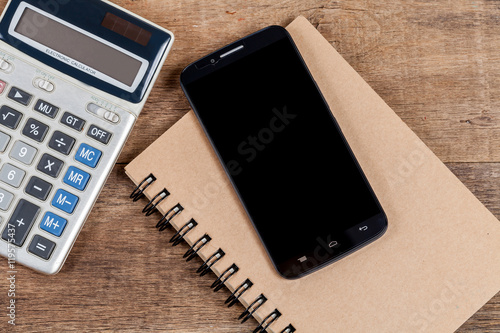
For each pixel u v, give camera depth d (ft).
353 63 1.70
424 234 1.61
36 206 1.40
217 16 1.67
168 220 1.56
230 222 1.59
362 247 1.57
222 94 1.59
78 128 1.43
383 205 1.62
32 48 1.43
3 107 1.41
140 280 1.60
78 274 1.59
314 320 1.58
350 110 1.64
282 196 1.57
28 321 1.56
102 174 1.43
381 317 1.58
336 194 1.58
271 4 1.69
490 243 1.60
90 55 1.44
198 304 1.61
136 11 1.65
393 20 1.70
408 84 1.70
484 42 1.71
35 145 1.41
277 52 1.59
